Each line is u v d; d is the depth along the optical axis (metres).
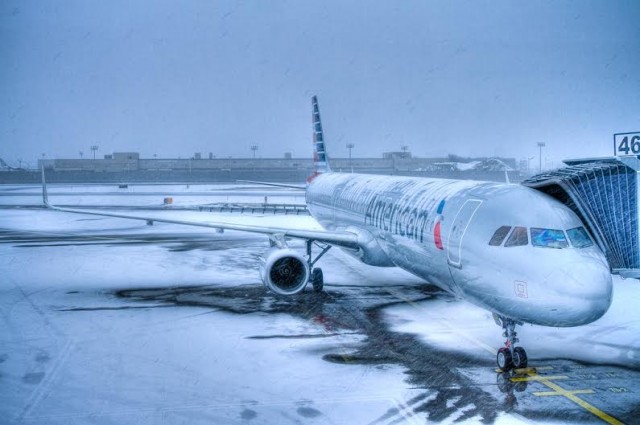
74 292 22.98
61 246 36.56
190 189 122.75
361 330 17.27
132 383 13.23
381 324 17.89
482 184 16.09
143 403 12.12
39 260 30.88
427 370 13.89
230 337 16.70
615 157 16.48
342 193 27.62
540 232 12.74
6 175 153.38
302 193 109.44
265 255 19.77
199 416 11.50
